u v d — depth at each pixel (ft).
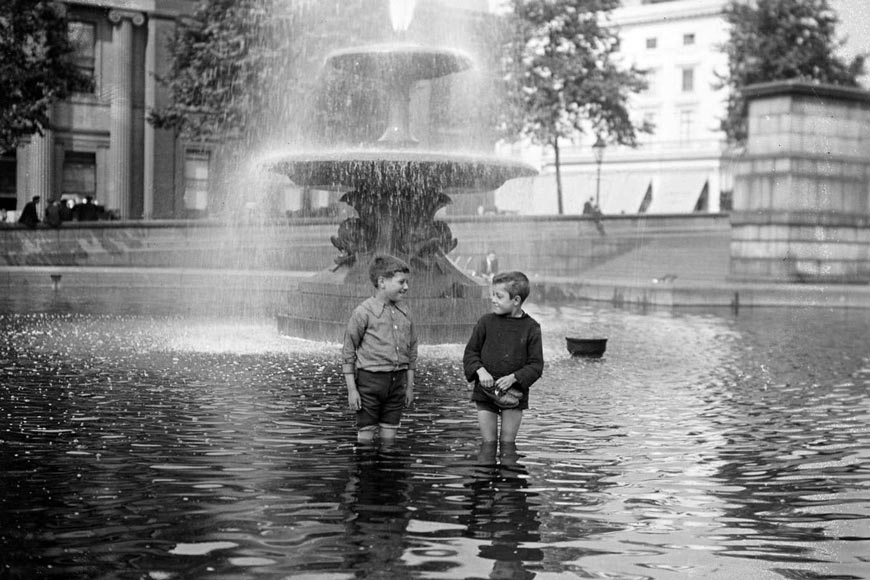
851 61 143.74
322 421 26.84
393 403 23.80
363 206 48.11
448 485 20.07
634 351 48.26
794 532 17.34
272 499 18.79
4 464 21.49
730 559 15.76
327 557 15.47
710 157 245.45
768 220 102.63
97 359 39.73
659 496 19.69
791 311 82.23
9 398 30.12
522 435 25.68
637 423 27.96
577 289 97.55
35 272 97.14
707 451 24.26
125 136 152.97
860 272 103.60
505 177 47.19
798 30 158.30
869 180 103.14
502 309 22.99
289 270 118.32
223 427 25.89
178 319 60.03
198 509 18.08
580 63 140.97
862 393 34.55
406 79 50.44
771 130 102.47
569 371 39.65
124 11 151.43
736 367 41.93
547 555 15.78
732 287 87.86
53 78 112.98
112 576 14.53
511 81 137.28
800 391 34.94
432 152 46.09
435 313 46.09
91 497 18.84
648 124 151.12
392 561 15.33
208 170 159.63
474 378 23.24
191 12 153.28
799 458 23.61
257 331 52.34
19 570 14.76
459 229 128.36
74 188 152.97
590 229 138.82
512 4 139.03
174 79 126.72
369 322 23.44
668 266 128.36
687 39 252.01
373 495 19.17
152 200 155.02
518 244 132.05
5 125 110.63
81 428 25.57
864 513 18.62
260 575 14.64
